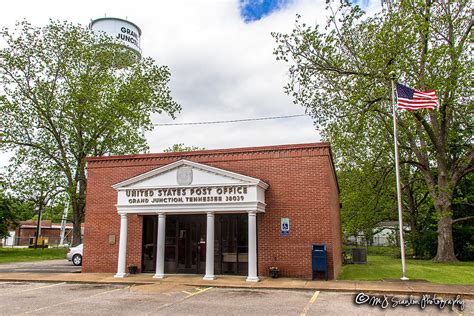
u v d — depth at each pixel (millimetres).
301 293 13430
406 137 29422
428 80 22250
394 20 21625
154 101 36281
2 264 26688
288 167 17656
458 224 28797
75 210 34344
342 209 33500
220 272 17875
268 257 17172
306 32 23359
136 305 11336
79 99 33094
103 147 34156
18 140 33625
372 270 20938
